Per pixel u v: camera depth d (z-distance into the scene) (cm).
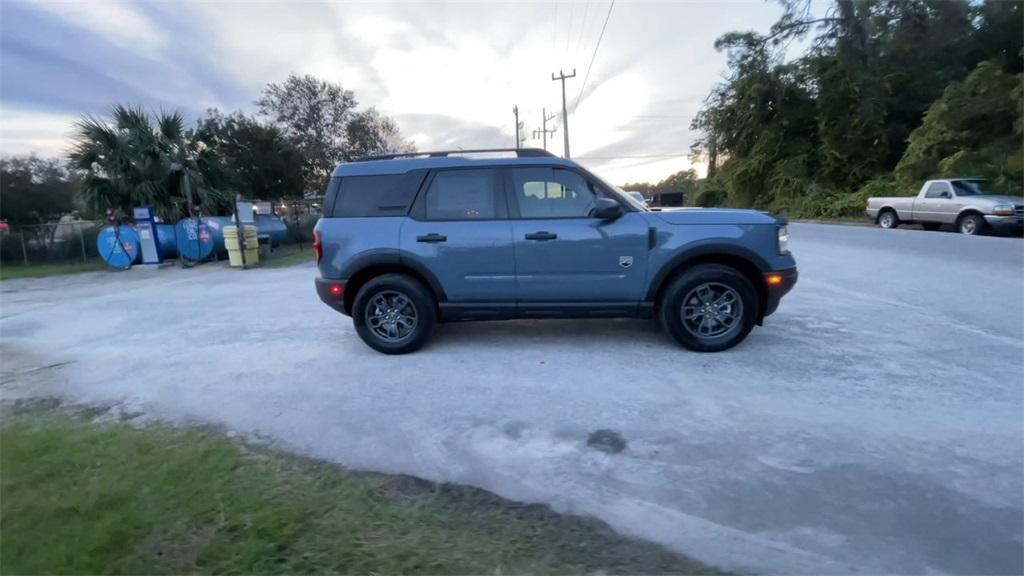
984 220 1628
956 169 2222
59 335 733
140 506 300
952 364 491
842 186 3136
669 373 486
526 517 298
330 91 3691
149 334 711
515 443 375
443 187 553
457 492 323
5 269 1703
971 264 1027
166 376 532
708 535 279
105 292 1147
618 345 570
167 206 1738
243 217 1565
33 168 2536
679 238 521
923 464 331
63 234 1917
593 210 524
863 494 305
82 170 1667
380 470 347
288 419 423
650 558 264
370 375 510
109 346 658
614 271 531
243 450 373
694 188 5300
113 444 378
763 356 522
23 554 263
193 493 315
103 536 274
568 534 283
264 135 2953
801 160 3262
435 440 383
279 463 355
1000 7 2827
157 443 382
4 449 366
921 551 261
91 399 479
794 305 724
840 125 3097
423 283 564
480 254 539
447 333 638
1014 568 249
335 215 566
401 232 550
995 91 2288
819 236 1683
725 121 3628
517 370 507
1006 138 2230
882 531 276
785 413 402
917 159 2481
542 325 655
